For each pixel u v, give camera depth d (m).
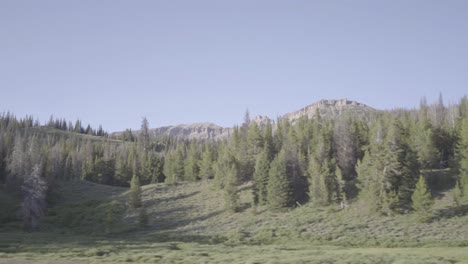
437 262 38.66
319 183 85.56
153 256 49.34
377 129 94.44
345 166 96.19
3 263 44.19
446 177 86.44
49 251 55.34
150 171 131.25
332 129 112.38
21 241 65.62
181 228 82.00
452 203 75.69
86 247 59.22
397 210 75.19
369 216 76.06
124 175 130.00
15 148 118.62
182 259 47.38
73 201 104.75
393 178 77.62
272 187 87.62
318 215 80.06
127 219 89.69
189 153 136.38
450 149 99.12
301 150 104.75
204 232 78.31
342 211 80.38
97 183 130.12
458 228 66.06
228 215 87.44
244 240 69.88
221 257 47.56
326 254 48.09
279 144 113.25
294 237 69.69
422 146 91.31
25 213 83.00
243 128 131.00
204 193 105.50
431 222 69.81
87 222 88.69
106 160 137.12
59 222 89.38
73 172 136.12
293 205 87.19
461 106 122.81
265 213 85.88
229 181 90.62
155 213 92.88
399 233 66.56
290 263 40.53
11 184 109.75
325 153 98.06
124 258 48.47
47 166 111.75
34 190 86.31
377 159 78.62
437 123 106.06
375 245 61.47
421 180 72.12
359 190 87.50
